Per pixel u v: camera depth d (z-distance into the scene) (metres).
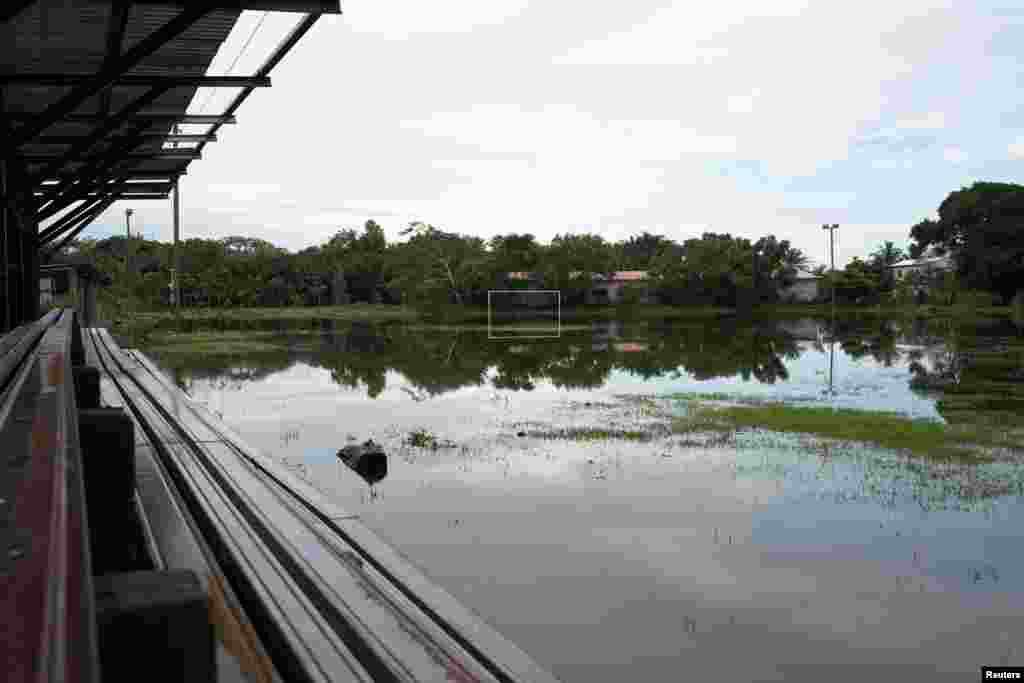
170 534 2.57
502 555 6.74
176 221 34.69
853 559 6.69
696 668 4.72
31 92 6.40
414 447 11.60
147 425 5.21
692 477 9.79
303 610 2.21
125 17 4.22
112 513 2.70
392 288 73.38
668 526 7.64
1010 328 44.72
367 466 10.10
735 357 28.84
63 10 4.66
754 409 15.72
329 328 46.34
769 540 7.21
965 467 10.41
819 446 11.84
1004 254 64.38
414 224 74.38
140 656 1.13
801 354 29.97
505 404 16.38
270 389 18.55
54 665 0.41
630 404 16.50
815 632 5.23
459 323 54.34
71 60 5.89
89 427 2.67
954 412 15.23
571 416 14.75
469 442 12.02
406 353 29.52
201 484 3.62
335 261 75.88
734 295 71.50
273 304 72.12
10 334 3.38
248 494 3.58
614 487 9.21
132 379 8.21
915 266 83.00
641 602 5.70
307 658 1.93
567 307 68.31
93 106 7.11
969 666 4.79
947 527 7.69
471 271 65.88
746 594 5.91
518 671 3.45
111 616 1.10
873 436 12.65
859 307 73.88
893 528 7.64
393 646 2.48
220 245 69.50
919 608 5.67
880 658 4.89
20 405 1.44
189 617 1.16
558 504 8.45
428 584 4.31
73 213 11.28
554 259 66.81
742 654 4.91
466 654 2.66
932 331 43.03
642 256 93.75
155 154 8.88
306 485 5.49
